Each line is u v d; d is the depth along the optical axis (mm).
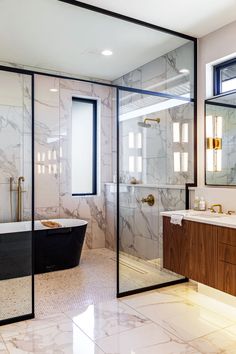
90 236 4969
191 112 3561
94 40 3480
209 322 2564
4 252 3289
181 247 2938
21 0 2738
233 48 3094
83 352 2133
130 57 3928
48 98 4555
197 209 3324
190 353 2121
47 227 4148
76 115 5078
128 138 4348
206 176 3389
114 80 4723
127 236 4035
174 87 3740
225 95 3207
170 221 3059
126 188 4227
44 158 4559
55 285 3424
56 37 3408
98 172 5098
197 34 3379
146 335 2357
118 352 2133
